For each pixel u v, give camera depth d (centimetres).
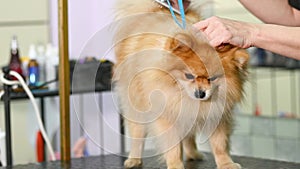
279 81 319
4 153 239
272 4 179
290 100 318
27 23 327
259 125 320
